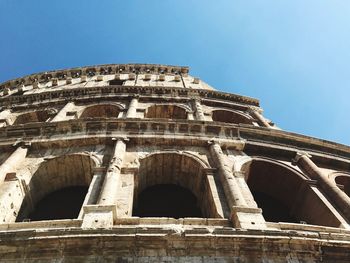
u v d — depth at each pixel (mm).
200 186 22172
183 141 24844
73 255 13352
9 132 25734
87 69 52125
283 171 24109
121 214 17469
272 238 13961
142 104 35500
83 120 26000
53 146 24469
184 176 23750
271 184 24719
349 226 18812
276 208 24453
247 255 13648
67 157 22922
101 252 13391
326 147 27688
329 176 24688
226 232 14016
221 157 22875
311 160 26062
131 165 21734
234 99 39719
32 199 21734
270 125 35562
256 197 24828
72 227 15156
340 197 20750
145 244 13609
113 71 51969
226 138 25844
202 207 21453
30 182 21531
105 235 13562
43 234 13672
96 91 38031
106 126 25844
